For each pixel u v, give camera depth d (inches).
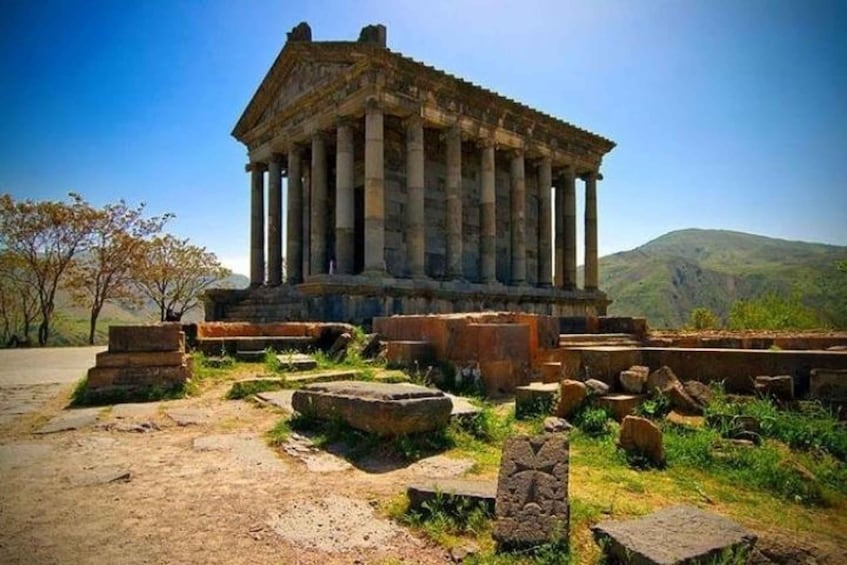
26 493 213.9
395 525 185.2
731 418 298.5
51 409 390.3
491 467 245.8
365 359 542.6
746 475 235.8
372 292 914.7
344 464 251.9
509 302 1174.3
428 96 1048.8
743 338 623.5
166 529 180.2
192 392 436.1
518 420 341.7
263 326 644.7
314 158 1092.5
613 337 657.0
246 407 382.0
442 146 1228.5
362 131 1136.2
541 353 485.7
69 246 1553.9
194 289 1925.4
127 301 1776.6
